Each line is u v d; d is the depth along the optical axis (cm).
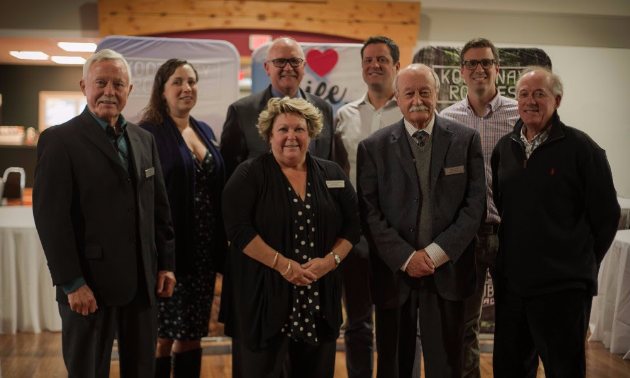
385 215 255
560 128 243
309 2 545
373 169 260
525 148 250
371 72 301
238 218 235
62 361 355
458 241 240
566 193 240
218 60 367
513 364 255
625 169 370
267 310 231
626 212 380
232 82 369
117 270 223
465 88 376
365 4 546
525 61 370
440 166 249
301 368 243
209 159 298
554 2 557
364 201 257
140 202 232
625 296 359
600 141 373
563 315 240
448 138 252
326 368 241
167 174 285
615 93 372
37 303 405
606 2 557
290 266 228
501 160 258
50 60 746
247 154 296
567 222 240
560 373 242
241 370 238
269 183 238
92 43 538
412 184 251
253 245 229
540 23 562
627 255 356
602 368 345
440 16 559
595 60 371
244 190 237
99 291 221
